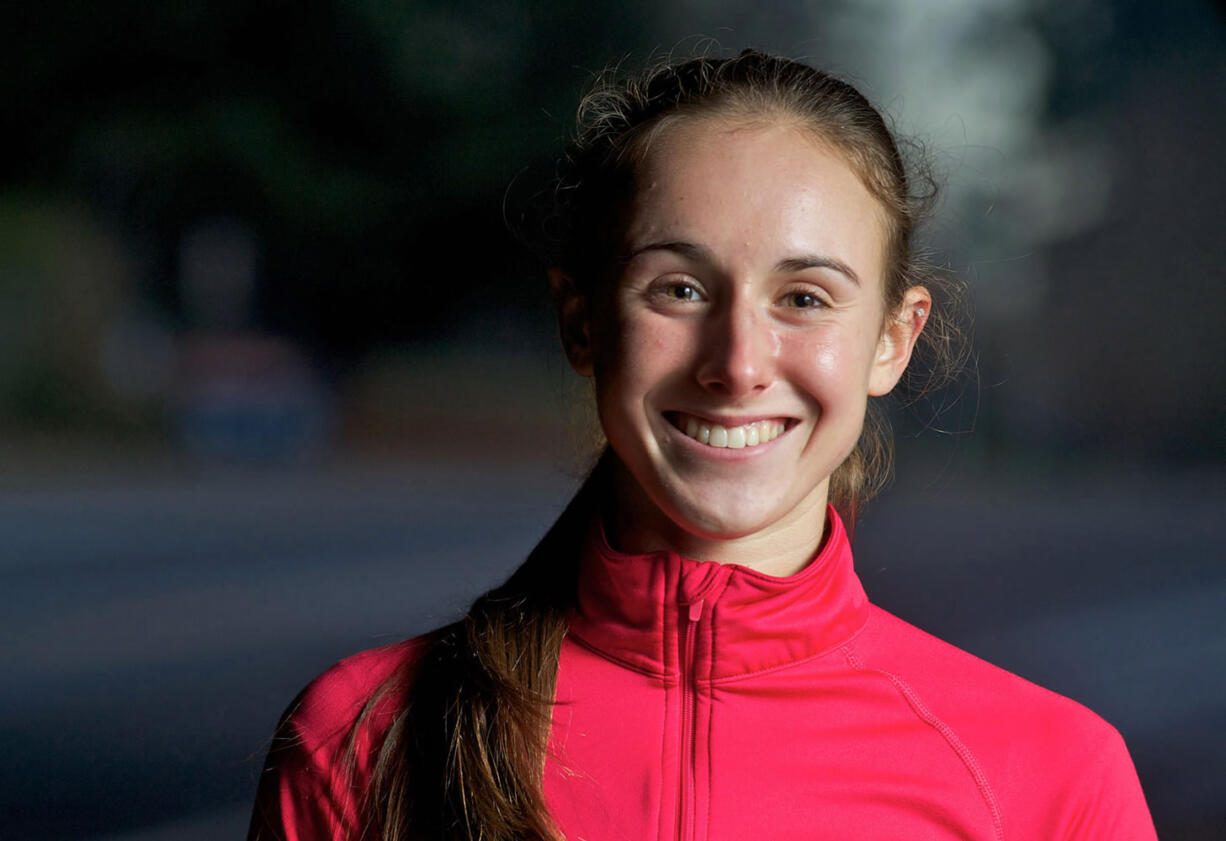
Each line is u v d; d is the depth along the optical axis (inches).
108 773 239.9
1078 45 1253.7
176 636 365.7
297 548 538.6
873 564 491.8
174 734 266.2
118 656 340.8
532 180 431.2
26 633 370.9
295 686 306.2
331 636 363.6
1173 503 797.9
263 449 874.8
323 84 1127.6
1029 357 1127.0
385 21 1087.0
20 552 531.2
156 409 960.3
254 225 1151.6
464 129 1128.2
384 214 1159.0
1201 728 273.9
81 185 1121.4
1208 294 1177.4
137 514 650.2
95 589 446.9
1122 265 1197.7
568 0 1053.2
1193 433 1136.8
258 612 399.9
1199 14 1210.0
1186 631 374.6
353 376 1128.2
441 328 1186.6
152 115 1122.7
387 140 1149.1
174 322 1113.4
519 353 1136.2
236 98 1125.1
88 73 1111.6
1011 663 333.4
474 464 909.8
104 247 1061.8
